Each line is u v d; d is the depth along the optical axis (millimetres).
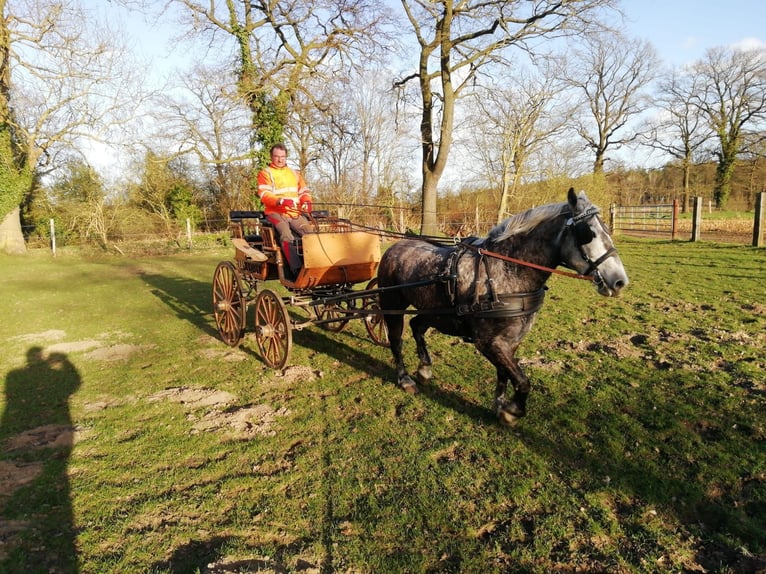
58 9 18766
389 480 3727
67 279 14562
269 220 6418
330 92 21938
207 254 20891
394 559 2926
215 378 6020
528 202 23625
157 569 2871
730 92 35562
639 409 4703
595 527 3148
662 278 11016
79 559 2963
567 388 5242
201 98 25719
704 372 5512
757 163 36500
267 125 20875
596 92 35312
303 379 5914
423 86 21109
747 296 8914
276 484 3717
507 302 4164
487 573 2822
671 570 2814
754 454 3875
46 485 3730
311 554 2988
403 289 5211
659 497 3445
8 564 2922
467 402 5059
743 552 2902
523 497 3482
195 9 19594
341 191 24953
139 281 14047
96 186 25266
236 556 2955
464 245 4602
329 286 6699
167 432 4586
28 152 20766
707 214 32875
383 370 6117
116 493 3625
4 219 20672
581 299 9477
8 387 5836
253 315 9258
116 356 7055
